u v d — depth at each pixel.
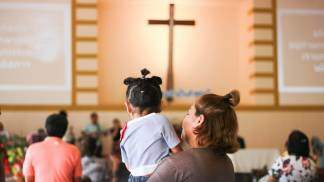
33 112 16.81
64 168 5.75
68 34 17.06
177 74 18.00
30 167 5.80
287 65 17.59
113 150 15.45
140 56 17.67
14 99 16.81
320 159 15.05
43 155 5.76
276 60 17.53
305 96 17.66
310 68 17.66
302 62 17.64
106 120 17.02
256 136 17.41
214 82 18.16
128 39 17.70
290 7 17.61
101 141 16.61
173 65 17.91
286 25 17.61
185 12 17.83
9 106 16.75
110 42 17.72
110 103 17.61
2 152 7.02
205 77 18.09
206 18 18.09
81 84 17.05
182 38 18.00
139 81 4.54
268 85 17.52
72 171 5.81
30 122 16.78
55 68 16.98
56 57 17.02
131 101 4.50
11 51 16.88
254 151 12.45
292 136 5.81
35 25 16.95
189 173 3.35
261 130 17.42
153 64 17.69
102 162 11.35
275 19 17.55
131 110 4.55
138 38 17.69
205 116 3.53
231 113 3.58
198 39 18.09
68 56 17.05
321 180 7.40
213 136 3.52
